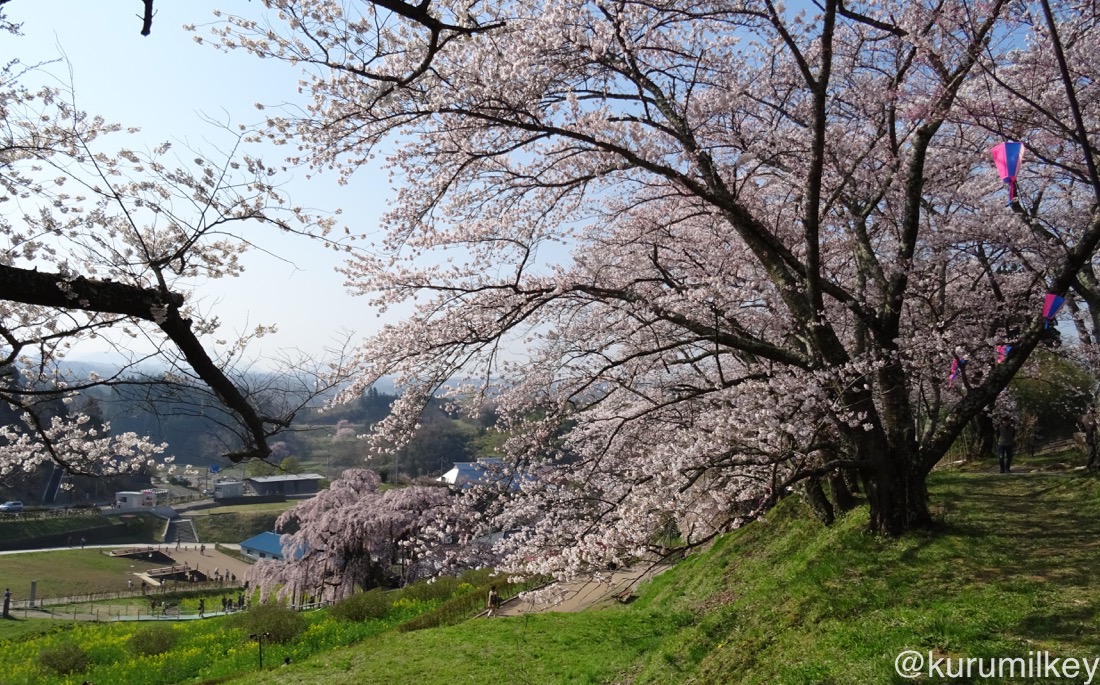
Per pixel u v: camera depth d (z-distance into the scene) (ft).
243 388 18.38
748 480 30.71
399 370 26.71
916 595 21.50
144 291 14.66
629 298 25.99
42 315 21.09
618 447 33.60
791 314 27.09
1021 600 19.25
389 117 23.84
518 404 31.01
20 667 51.24
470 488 28.43
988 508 29.89
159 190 22.09
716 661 24.45
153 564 133.80
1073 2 26.05
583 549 24.41
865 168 27.61
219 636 55.88
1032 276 39.63
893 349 26.21
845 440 26.48
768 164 28.19
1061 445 58.70
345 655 42.11
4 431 27.35
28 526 142.51
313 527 85.20
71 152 20.68
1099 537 23.75
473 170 26.91
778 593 27.30
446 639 40.81
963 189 34.47
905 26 24.62
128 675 47.42
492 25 15.72
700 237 32.86
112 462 27.43
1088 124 27.35
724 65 27.14
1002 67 26.40
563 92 26.09
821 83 22.58
